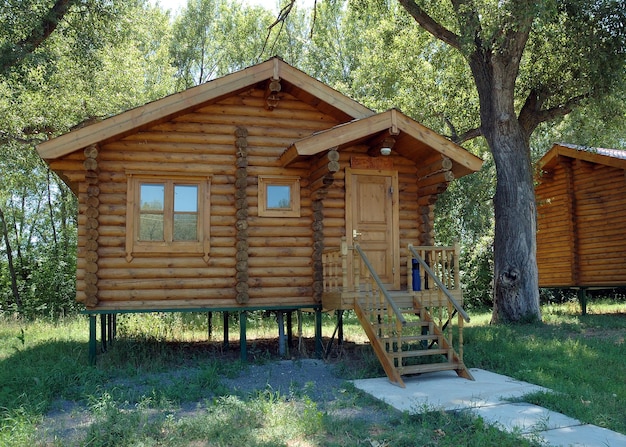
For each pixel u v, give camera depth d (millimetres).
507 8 12305
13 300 22438
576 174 18266
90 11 15938
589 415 6309
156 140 10359
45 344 12102
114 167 10102
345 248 9586
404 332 13469
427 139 10344
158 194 10320
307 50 35438
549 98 16250
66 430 5988
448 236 24406
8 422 6141
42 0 14828
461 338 8727
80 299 9703
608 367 8797
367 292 9367
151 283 10016
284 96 11109
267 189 10836
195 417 6348
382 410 6695
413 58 19297
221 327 16531
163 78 29812
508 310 14469
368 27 27422
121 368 9242
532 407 6789
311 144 9656
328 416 6219
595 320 14367
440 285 9172
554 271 18750
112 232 9977
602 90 14125
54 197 26719
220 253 10414
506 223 14734
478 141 20875
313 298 10680
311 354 10953
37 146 9242
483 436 5465
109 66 19656
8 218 25453
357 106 10883
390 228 11289
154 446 5434
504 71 14562
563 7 13477
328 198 11047
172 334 13883
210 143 10625
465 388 7797
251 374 9016
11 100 16219
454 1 14695
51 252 22844
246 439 5535
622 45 13586
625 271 16531
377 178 11391
